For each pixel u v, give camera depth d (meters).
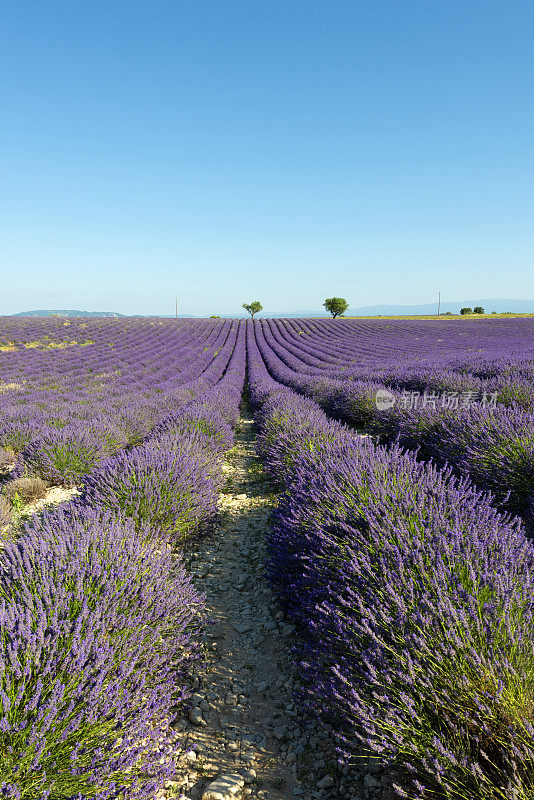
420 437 6.01
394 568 2.07
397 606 1.81
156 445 5.07
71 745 1.53
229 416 9.64
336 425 6.21
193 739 1.99
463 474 4.33
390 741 1.53
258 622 2.90
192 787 1.74
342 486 3.10
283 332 49.62
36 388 17.61
